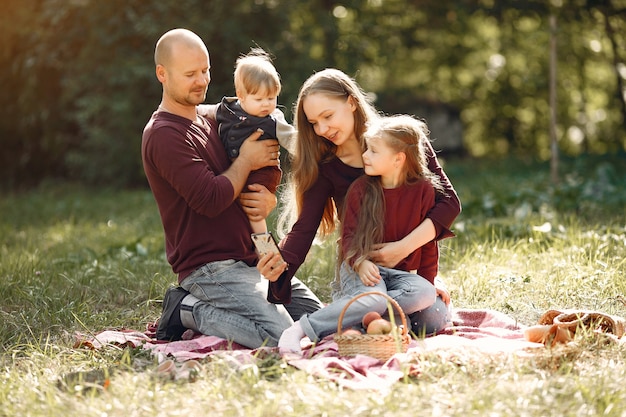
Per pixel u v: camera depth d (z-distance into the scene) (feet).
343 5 52.60
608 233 24.52
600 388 12.41
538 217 29.12
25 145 54.49
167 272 23.30
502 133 63.36
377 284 15.78
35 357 15.44
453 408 11.91
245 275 16.76
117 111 47.39
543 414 11.79
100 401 12.60
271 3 47.93
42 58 49.75
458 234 26.81
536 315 18.43
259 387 12.75
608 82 59.00
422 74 62.49
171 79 16.28
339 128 16.14
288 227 17.72
